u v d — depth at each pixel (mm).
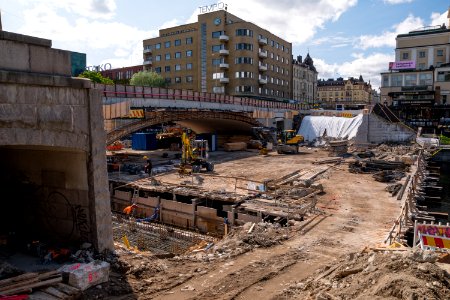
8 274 10031
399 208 22484
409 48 78438
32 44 10312
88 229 12070
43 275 9727
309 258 13727
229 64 88312
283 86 105062
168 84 98312
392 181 30391
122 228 23016
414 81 72812
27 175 13422
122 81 93062
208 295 10125
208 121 57875
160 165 39125
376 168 36156
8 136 9484
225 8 90438
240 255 13945
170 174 33969
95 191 11773
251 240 15594
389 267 8539
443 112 70688
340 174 34406
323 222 19359
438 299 6988
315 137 65875
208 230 24562
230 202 24719
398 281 7512
